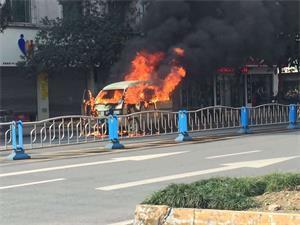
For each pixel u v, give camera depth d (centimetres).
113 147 1603
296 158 1267
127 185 985
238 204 611
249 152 1412
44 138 1627
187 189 657
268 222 561
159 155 1407
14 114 2836
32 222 725
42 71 2780
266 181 721
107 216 748
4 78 2811
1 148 1523
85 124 1692
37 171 1197
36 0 2898
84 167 1235
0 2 2636
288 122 2280
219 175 1051
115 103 2164
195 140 1766
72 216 754
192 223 601
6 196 912
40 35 2758
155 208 627
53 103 3002
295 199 639
